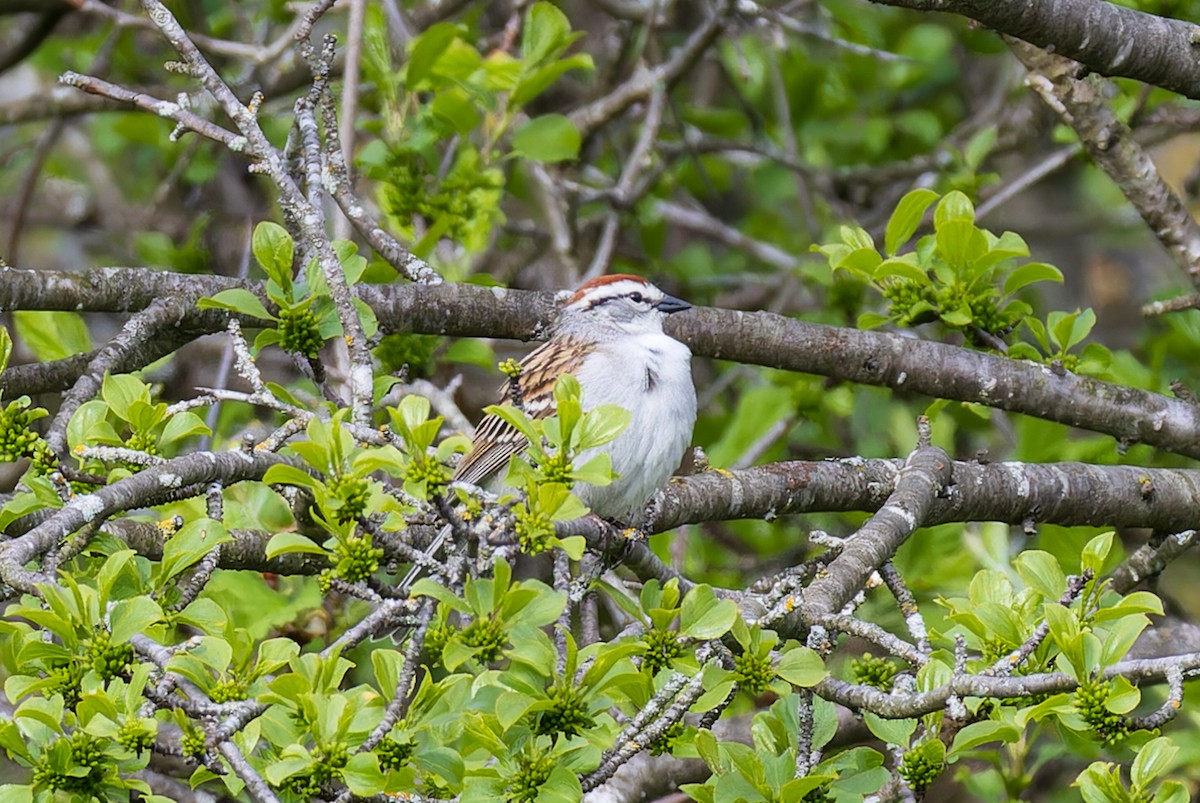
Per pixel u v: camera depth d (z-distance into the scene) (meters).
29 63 17.62
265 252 8.55
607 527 8.02
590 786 6.53
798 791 6.54
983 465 10.22
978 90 19.08
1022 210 18.20
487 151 12.84
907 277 10.61
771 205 16.97
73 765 6.36
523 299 10.94
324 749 6.06
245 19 15.96
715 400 15.32
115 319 16.27
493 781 6.23
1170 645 10.99
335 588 6.45
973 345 11.08
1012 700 7.42
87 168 17.92
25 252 18.27
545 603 6.34
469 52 12.51
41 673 6.71
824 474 10.16
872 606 11.76
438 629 6.51
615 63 16.33
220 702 6.43
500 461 10.09
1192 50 9.78
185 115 8.60
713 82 18.77
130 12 16.11
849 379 11.11
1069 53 9.67
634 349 9.64
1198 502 10.48
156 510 10.25
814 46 17.72
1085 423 10.99
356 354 8.09
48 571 6.88
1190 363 13.02
